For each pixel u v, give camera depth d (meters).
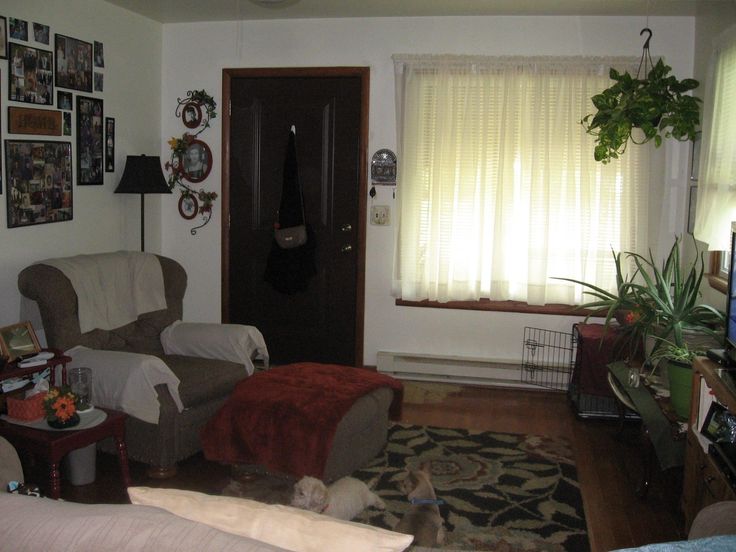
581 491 3.20
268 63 4.84
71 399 2.79
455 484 3.22
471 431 3.92
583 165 4.43
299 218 4.79
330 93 4.79
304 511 1.45
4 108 3.50
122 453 2.98
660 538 2.79
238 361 3.73
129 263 3.84
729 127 3.40
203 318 5.14
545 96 4.43
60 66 3.90
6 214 3.56
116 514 1.26
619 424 4.00
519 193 4.58
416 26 4.62
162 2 4.32
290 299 5.01
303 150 4.86
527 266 4.59
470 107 4.54
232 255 5.06
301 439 2.98
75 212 4.11
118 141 4.51
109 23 4.35
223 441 3.09
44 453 2.67
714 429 2.52
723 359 2.61
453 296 4.70
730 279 2.67
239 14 4.63
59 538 1.22
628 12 4.29
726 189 3.40
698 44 4.25
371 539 1.32
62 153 3.96
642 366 3.37
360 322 4.91
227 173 4.98
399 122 4.66
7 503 1.32
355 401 3.21
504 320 4.75
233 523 1.37
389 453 3.56
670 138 4.44
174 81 4.98
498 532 2.79
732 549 1.50
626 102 3.49
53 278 3.32
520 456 3.58
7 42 3.49
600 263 4.49
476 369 4.71
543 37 4.50
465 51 4.59
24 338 3.16
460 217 4.63
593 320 4.59
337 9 4.44
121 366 3.09
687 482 2.74
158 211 5.06
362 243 4.84
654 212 4.47
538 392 4.68
